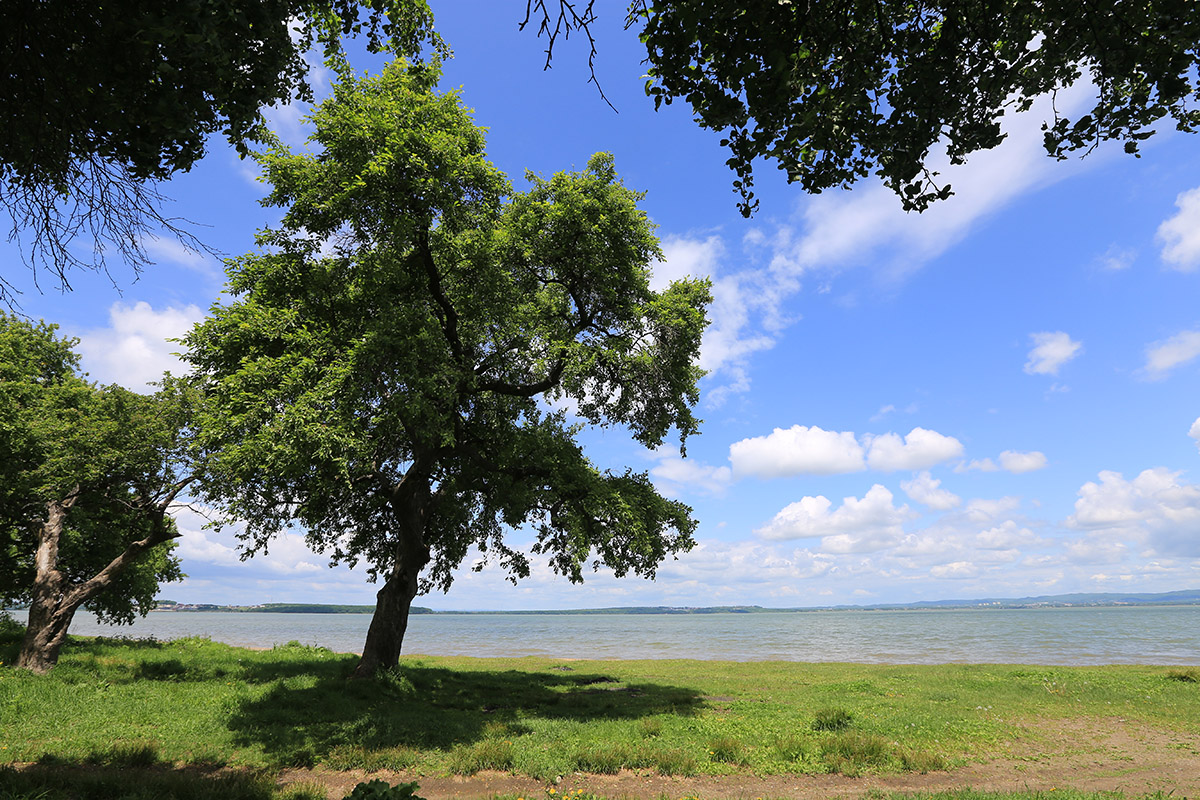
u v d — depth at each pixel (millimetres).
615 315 18375
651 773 9891
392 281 15773
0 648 19953
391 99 14602
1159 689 18234
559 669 29250
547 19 3787
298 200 14727
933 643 55406
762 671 28266
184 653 23703
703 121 4691
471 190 15336
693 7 4016
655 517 17688
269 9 4957
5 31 4344
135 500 19812
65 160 4906
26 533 22625
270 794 7871
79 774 8477
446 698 16891
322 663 22078
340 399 13344
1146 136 4391
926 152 4512
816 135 4625
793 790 9039
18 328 21906
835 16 4312
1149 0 3877
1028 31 4289
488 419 19719
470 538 22859
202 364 16016
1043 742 11844
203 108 5250
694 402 19328
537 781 9391
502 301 17016
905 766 10172
